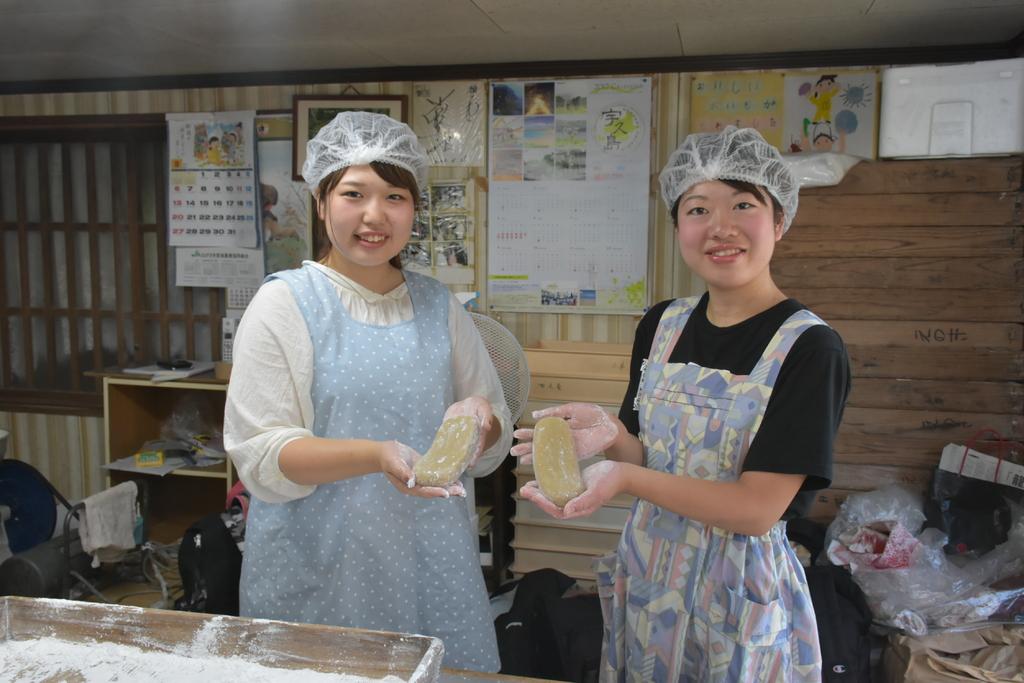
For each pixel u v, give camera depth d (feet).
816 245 8.62
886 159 8.73
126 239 12.04
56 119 11.70
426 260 10.66
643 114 9.86
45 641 3.50
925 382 8.51
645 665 4.25
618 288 10.18
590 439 4.08
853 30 8.52
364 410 4.47
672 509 3.68
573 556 9.11
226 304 11.61
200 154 11.19
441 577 4.70
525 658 7.22
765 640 3.90
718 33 8.66
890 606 7.23
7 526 10.23
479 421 4.10
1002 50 8.97
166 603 9.50
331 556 4.51
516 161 10.26
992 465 7.98
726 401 3.96
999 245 8.23
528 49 9.44
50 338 12.48
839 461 8.82
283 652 3.35
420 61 10.09
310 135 10.69
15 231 12.48
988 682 6.27
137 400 11.32
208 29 8.72
